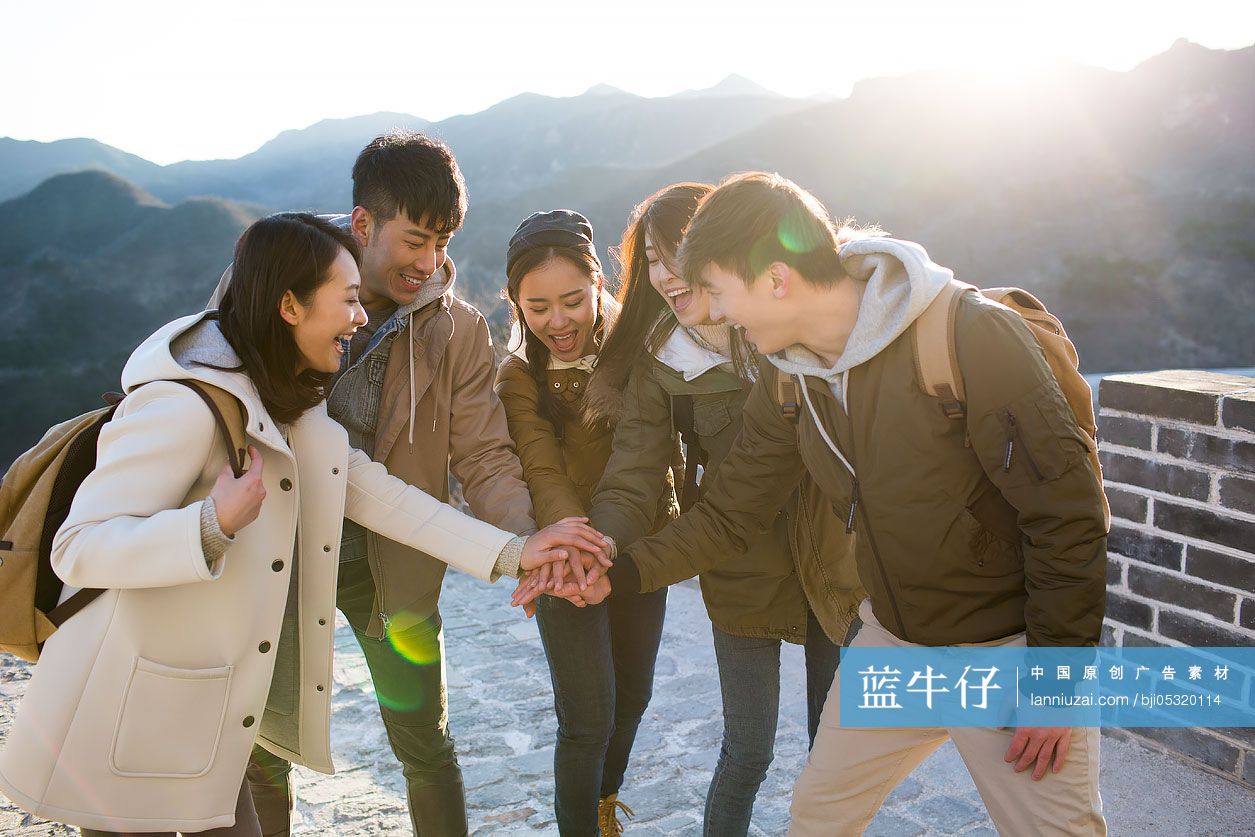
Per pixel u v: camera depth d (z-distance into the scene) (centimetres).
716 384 236
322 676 218
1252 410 289
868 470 184
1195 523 308
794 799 211
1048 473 164
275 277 183
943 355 170
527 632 473
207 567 170
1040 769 175
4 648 186
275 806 252
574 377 260
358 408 238
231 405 184
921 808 303
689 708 386
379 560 239
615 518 239
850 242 188
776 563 238
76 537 170
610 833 292
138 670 181
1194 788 303
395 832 303
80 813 181
